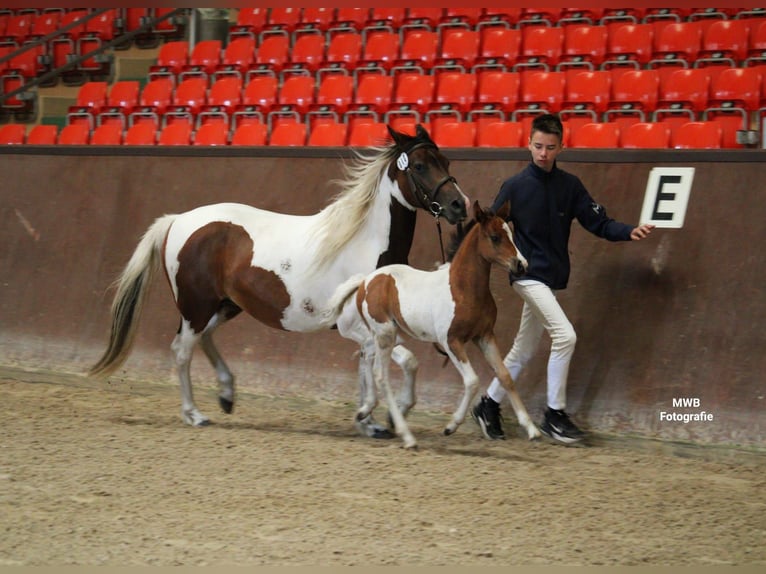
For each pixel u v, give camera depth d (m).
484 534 6.39
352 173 9.39
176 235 9.80
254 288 9.42
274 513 6.77
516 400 8.70
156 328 12.09
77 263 12.81
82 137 17.09
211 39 20.48
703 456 8.84
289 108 16.09
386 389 8.84
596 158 10.07
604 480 7.86
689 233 9.51
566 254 9.16
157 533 6.32
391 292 8.72
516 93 15.18
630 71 14.66
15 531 6.35
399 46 17.67
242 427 9.79
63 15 22.39
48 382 12.38
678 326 9.34
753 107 13.54
